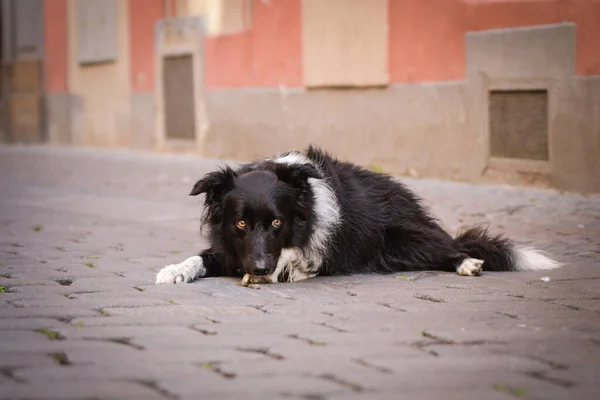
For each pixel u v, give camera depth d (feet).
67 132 82.12
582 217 34.27
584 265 25.41
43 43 84.48
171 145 67.51
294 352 16.29
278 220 22.33
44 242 30.96
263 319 18.98
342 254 24.17
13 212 39.29
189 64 65.10
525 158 42.32
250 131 59.21
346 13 50.67
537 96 41.45
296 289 22.35
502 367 15.28
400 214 25.64
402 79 47.96
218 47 61.77
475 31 43.96
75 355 16.24
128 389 14.26
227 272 24.18
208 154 63.41
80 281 23.59
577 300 20.61
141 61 70.44
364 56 49.88
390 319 18.83
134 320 18.93
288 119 55.88
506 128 43.06
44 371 15.28
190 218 36.70
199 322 18.74
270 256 22.20
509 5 42.22
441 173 46.39
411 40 47.19
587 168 39.27
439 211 36.96
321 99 53.21
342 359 15.81
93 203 42.19
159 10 67.87
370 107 50.06
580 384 14.35
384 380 14.58
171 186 48.37
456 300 20.79
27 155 72.95
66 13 80.48
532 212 35.94
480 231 26.09
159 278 23.25
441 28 45.57
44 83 85.05
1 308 20.33
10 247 29.91
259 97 58.03
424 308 19.93
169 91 67.77
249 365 15.51
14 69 88.28
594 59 38.65
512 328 17.93
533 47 41.14
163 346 16.81
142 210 39.40
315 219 23.30
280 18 55.83
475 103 44.16
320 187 23.72
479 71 43.80
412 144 47.78
